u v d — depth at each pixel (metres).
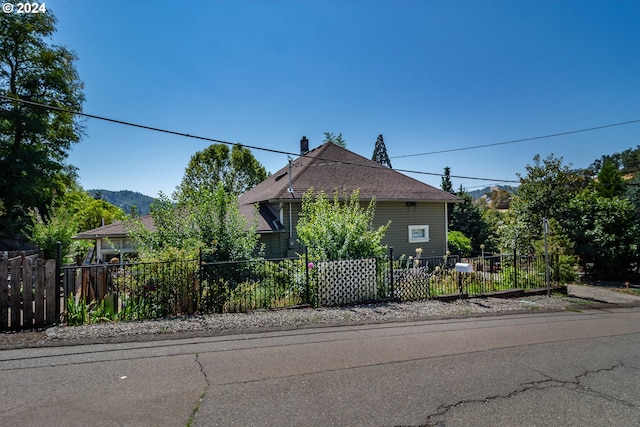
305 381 3.88
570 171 15.20
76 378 3.88
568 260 11.20
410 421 3.06
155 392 3.57
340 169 17.38
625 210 13.98
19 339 5.12
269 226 14.28
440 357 4.71
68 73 20.81
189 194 9.42
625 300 9.98
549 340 5.62
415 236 16.36
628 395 3.64
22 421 2.99
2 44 18.75
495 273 10.30
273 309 7.31
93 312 6.14
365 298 8.30
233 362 4.43
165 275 6.70
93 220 33.97
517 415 3.19
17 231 18.08
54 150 21.11
